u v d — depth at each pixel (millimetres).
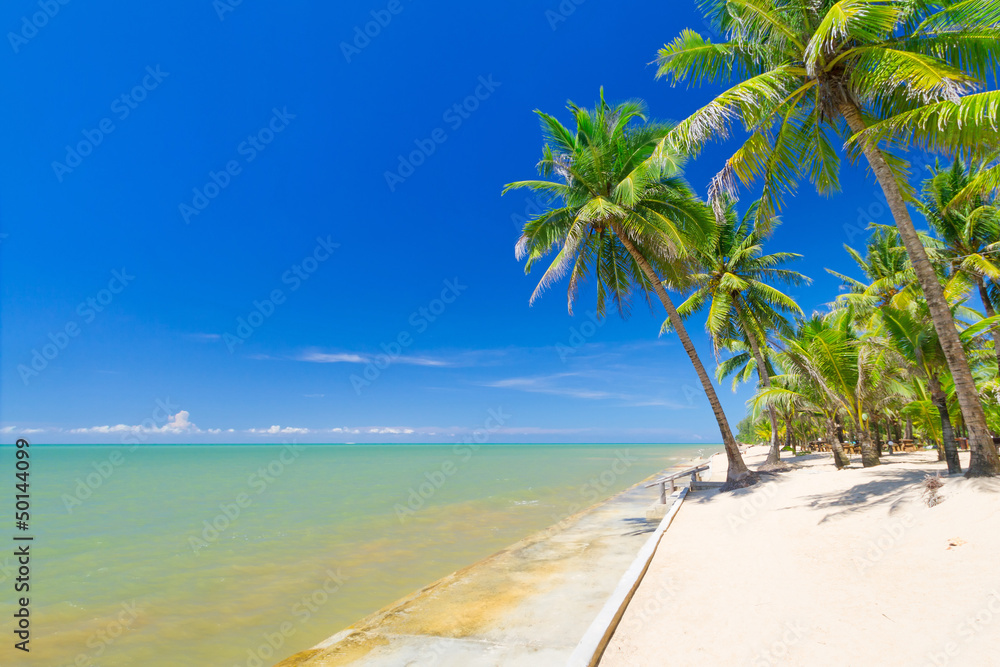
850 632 4270
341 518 17828
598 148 15398
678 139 10266
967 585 4664
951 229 18766
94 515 19547
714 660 4152
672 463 53469
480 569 9297
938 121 7812
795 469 18297
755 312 22766
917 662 3592
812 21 9969
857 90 9656
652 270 16156
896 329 13117
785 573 6266
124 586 9930
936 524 6703
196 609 8547
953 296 17703
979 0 8258
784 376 23203
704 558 7609
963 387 8422
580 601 7012
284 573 10711
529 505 20625
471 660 5254
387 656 5535
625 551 10016
